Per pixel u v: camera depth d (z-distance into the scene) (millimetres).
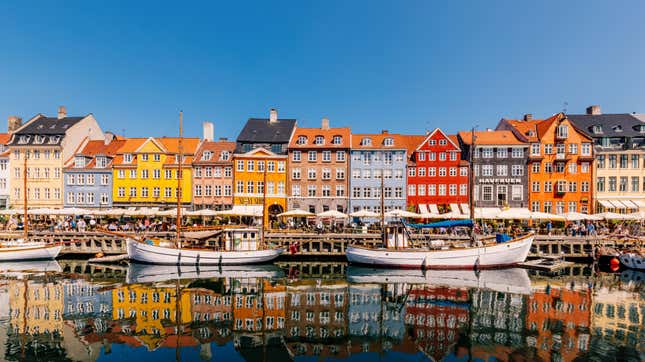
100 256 38969
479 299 24094
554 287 27281
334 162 54062
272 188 54156
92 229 43031
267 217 53219
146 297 24359
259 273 32406
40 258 37688
